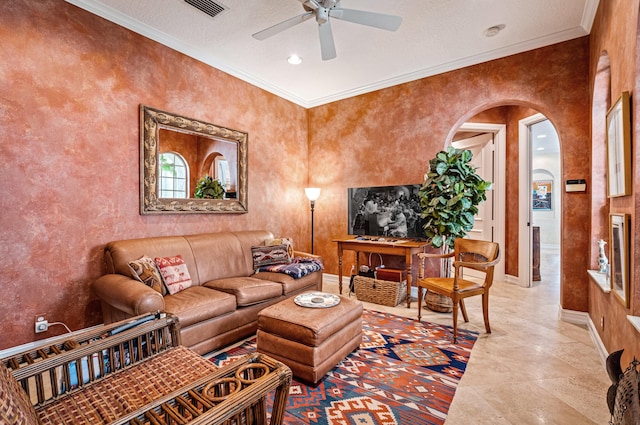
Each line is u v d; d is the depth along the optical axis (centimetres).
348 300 255
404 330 300
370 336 286
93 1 267
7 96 230
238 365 121
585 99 310
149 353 161
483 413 179
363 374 220
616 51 211
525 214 464
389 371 224
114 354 147
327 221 502
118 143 290
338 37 322
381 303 381
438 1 267
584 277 312
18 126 235
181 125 337
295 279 336
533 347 262
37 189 244
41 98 245
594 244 293
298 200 502
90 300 273
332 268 498
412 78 410
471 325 312
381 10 279
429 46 340
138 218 306
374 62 378
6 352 230
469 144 549
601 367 229
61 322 256
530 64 337
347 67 392
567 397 193
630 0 180
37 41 243
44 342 248
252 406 110
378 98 444
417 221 405
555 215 919
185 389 106
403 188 417
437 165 342
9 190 232
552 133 680
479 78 366
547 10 278
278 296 314
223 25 302
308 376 203
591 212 294
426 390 201
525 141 464
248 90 418
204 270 321
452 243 353
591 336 282
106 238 283
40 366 124
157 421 92
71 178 262
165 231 329
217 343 255
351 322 242
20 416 76
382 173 442
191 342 236
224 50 350
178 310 229
